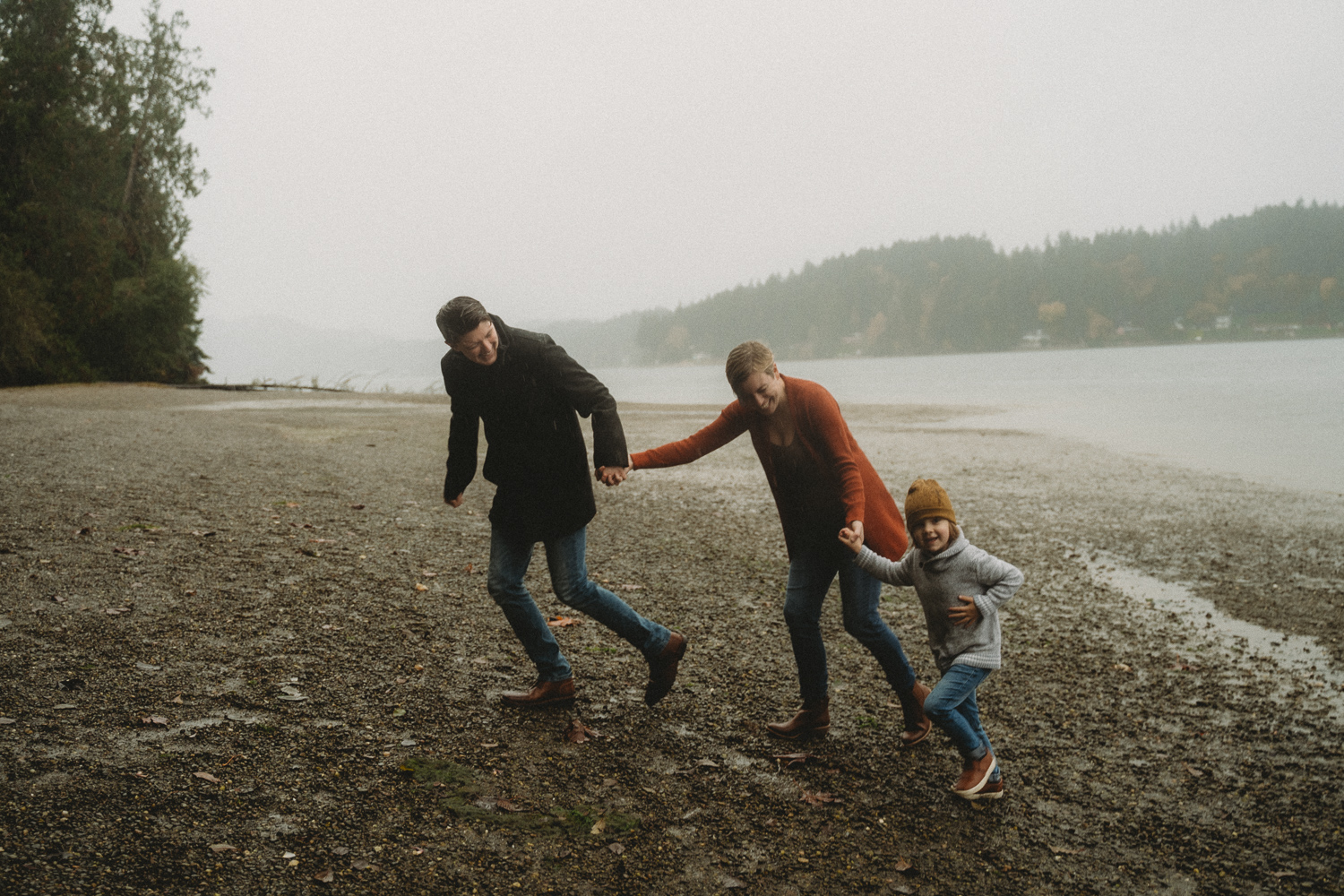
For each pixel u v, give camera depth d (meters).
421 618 5.05
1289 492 11.85
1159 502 11.04
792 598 3.68
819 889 2.69
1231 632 5.82
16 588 4.82
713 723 3.93
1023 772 3.63
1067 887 2.79
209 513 7.46
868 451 16.80
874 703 4.32
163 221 41.56
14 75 32.81
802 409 3.49
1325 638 5.71
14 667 3.73
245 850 2.57
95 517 6.82
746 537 8.38
